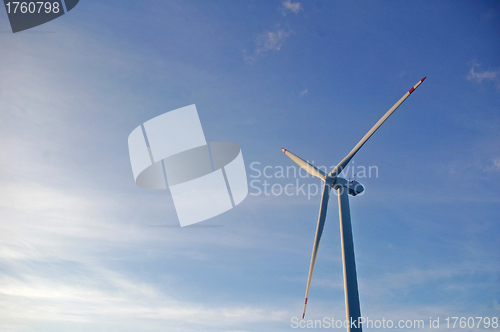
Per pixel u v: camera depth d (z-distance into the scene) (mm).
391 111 32000
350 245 29703
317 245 31344
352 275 28625
